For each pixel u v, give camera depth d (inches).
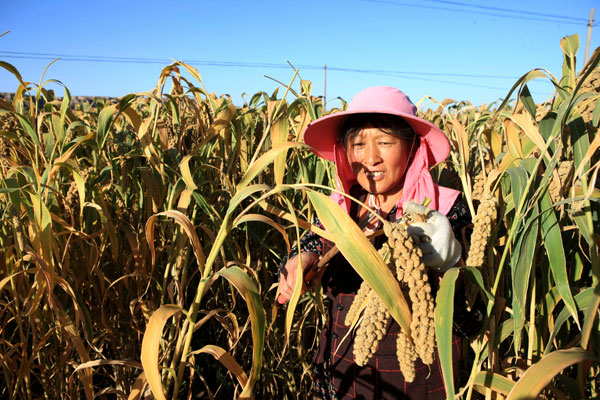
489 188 63.4
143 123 90.7
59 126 100.5
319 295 93.6
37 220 69.9
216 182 114.3
